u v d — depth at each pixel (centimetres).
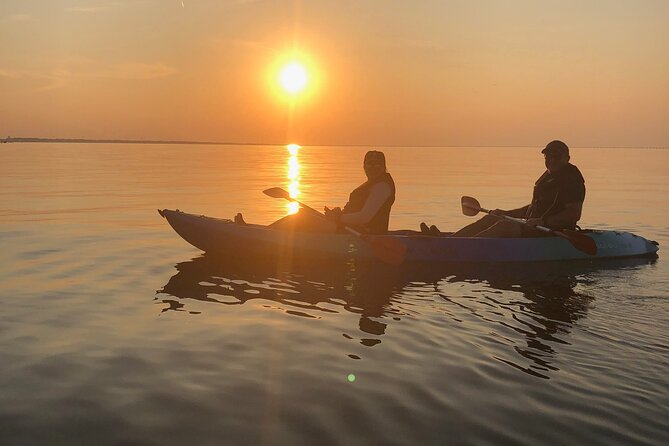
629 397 273
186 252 673
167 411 259
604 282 539
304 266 602
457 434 239
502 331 379
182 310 429
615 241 685
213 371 307
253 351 339
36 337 361
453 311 431
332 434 239
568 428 243
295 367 314
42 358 324
